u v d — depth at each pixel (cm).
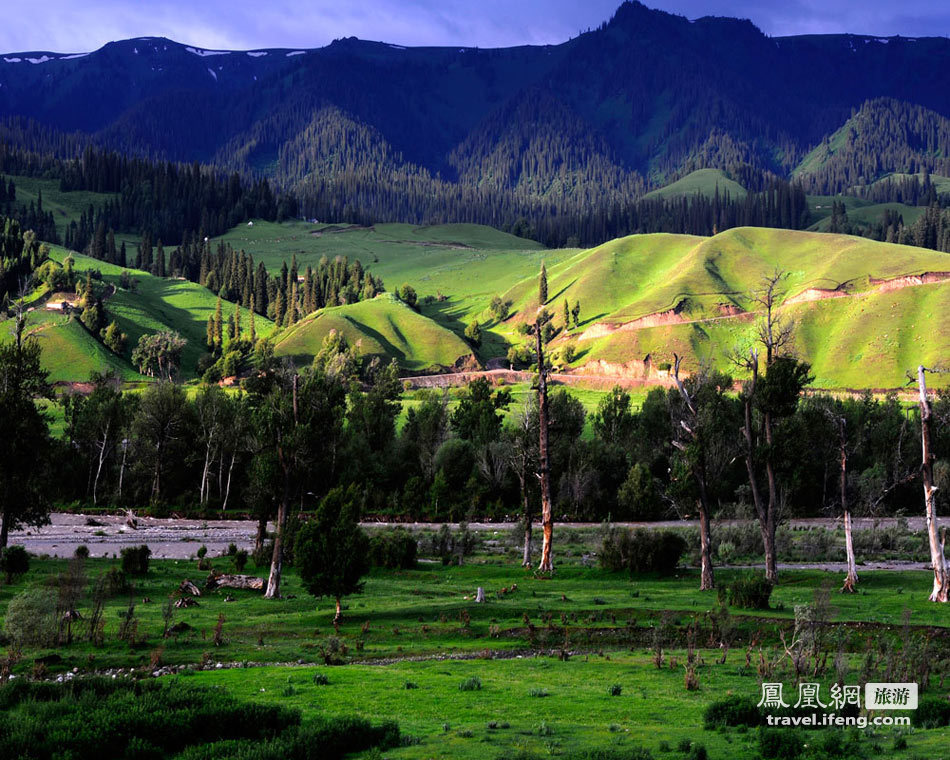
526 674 3959
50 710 3081
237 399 15050
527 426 9494
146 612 5441
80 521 11781
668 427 14550
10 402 7806
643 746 2753
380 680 3791
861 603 5488
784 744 2669
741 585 5478
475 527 11900
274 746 2770
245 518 12775
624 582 6931
